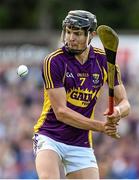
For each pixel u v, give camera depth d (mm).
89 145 18125
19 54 55562
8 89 50406
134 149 36281
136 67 51062
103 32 16438
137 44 51531
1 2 96125
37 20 93500
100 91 18047
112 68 16609
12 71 53531
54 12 89625
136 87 49312
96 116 30969
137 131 39906
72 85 17547
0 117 42625
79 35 17234
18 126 39844
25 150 37688
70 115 17188
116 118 16797
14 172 36094
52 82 17359
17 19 95438
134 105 46375
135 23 89938
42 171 17203
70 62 17531
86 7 90125
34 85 51125
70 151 17859
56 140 17703
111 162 34875
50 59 17438
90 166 18047
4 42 56062
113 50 16500
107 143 36594
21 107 46188
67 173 18156
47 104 17812
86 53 17703
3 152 37156
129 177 34469
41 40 55844
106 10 90562
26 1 95938
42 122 17891
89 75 17688
